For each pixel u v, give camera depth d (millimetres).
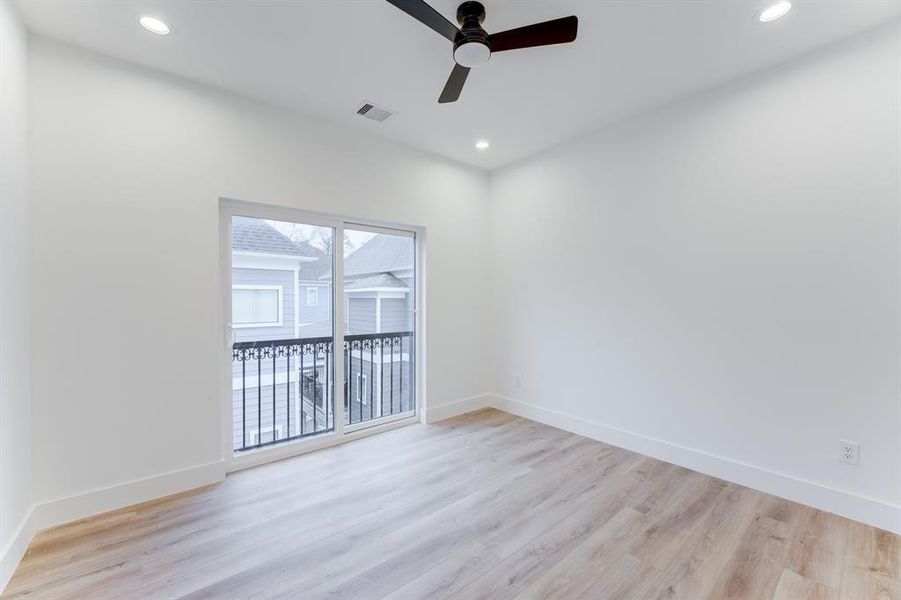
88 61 2158
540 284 3752
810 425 2273
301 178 2926
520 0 1827
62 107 2086
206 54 2227
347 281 3328
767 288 2420
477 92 2662
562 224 3557
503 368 4125
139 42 2109
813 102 2232
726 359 2592
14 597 1588
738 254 2529
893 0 1845
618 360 3166
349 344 3355
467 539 1973
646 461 2891
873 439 2078
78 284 2125
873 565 1775
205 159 2525
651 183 2936
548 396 3703
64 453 2088
